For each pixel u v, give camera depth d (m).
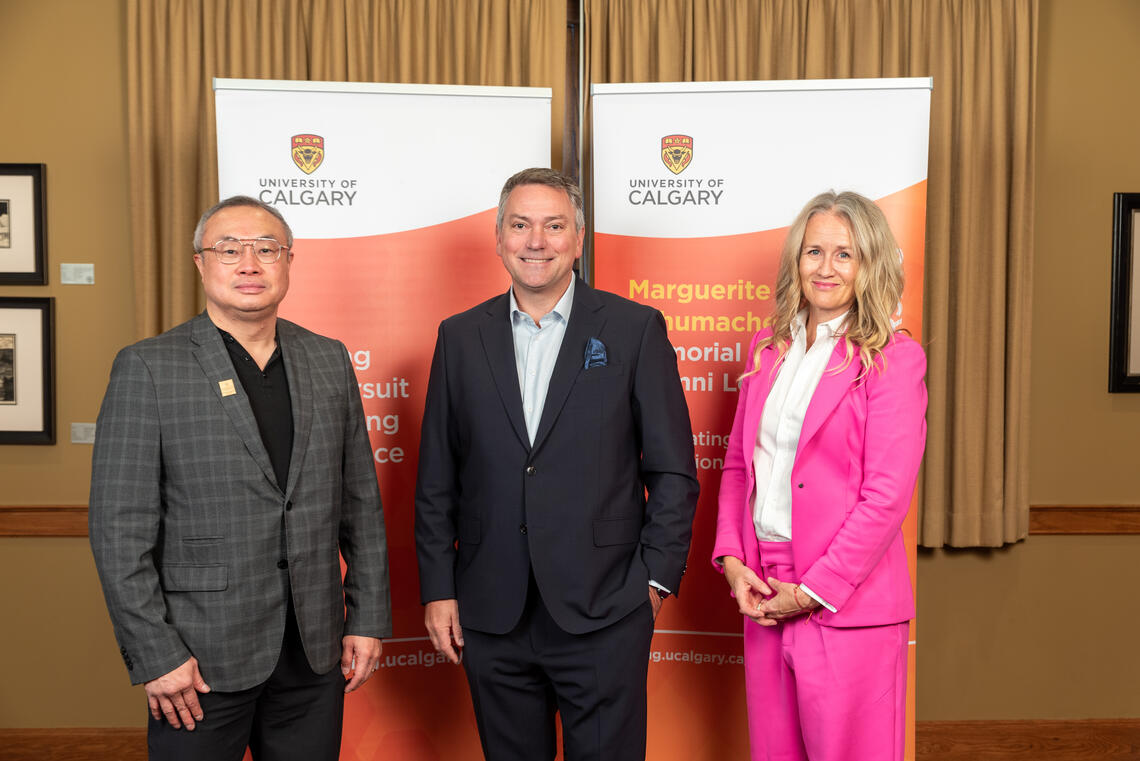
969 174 3.01
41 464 3.12
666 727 2.54
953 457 3.08
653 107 2.41
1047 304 3.16
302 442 1.70
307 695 1.75
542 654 1.82
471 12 3.06
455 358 1.93
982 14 3.01
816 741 1.72
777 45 3.06
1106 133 3.13
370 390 2.44
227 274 1.65
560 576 1.78
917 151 2.33
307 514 1.69
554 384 1.83
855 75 3.05
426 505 1.94
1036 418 3.18
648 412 1.86
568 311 1.93
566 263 1.86
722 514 1.99
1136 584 3.23
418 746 2.54
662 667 2.54
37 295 3.09
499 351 1.88
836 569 1.66
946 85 3.00
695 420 2.46
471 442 1.88
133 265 3.05
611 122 2.42
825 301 1.81
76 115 3.06
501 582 1.82
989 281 3.04
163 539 1.61
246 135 2.35
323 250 2.40
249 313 1.68
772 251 2.40
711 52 3.04
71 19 3.05
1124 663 3.23
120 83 3.06
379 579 1.87
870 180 2.35
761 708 1.86
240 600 1.60
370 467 1.90
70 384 3.11
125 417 1.57
